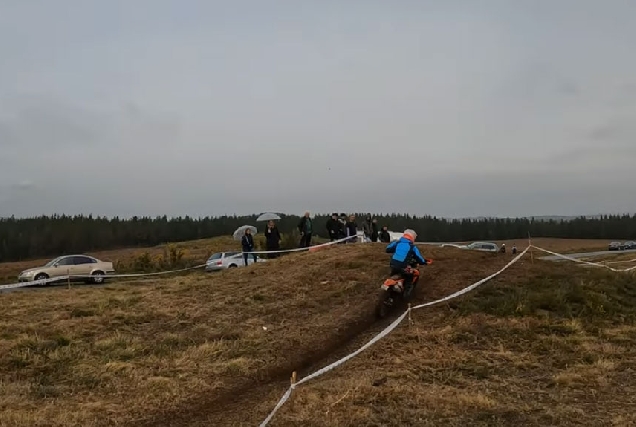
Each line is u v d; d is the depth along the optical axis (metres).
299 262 17.28
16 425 6.96
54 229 90.69
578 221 98.31
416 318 11.45
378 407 7.40
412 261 12.70
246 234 22.70
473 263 15.63
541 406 7.45
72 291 17.95
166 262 38.53
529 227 97.88
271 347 10.16
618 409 7.35
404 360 9.27
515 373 8.84
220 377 8.83
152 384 8.50
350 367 9.12
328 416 7.11
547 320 11.23
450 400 7.56
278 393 8.16
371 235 24.08
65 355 10.06
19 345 10.59
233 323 11.88
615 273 14.91
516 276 13.96
